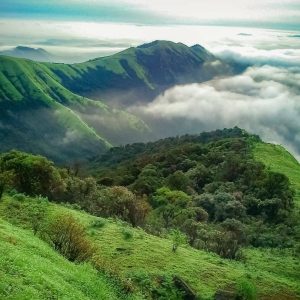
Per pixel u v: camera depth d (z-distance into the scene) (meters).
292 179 149.12
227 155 179.62
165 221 85.19
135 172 177.75
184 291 35.03
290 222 104.88
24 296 17.14
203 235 67.12
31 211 48.97
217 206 107.81
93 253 33.00
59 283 21.36
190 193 133.00
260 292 41.94
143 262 40.69
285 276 57.53
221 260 50.69
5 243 24.58
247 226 96.94
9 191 58.81
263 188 125.69
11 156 71.62
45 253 27.08
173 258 43.44
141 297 30.89
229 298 35.72
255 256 68.94
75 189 76.81
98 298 24.11
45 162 69.44
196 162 176.12
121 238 46.28
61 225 32.31
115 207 69.19
